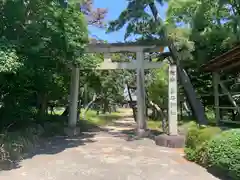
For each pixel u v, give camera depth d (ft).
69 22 23.25
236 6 32.35
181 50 37.14
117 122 63.93
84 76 48.67
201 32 33.96
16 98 26.16
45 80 27.27
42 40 20.34
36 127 30.04
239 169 13.99
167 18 33.17
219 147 16.33
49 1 20.27
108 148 25.67
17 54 18.16
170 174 16.52
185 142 25.77
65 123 39.60
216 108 33.01
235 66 28.68
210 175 16.29
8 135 21.53
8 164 18.25
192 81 40.32
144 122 35.53
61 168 17.78
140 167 18.21
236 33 31.12
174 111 28.14
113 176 16.03
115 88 68.28
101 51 35.96
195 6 32.12
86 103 62.59
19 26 19.72
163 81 46.44
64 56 25.93
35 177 15.69
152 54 50.80
